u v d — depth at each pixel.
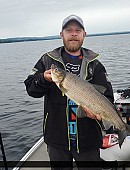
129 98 2.40
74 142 1.25
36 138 3.21
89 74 1.26
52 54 1.28
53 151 1.28
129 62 12.00
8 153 2.75
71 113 1.24
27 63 16.19
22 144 3.02
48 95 1.28
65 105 1.24
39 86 1.18
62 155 1.27
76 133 1.24
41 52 32.91
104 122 1.19
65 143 1.25
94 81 1.27
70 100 1.23
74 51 1.28
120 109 2.25
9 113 4.55
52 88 1.26
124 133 1.20
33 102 5.35
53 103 1.26
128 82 6.77
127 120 2.05
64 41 1.27
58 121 1.25
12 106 5.09
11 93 6.49
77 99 1.14
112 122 1.20
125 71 8.95
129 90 2.56
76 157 1.28
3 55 30.48
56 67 1.12
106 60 13.66
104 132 1.67
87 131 1.25
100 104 1.17
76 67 1.27
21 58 22.38
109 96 1.28
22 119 4.12
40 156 1.84
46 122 1.28
